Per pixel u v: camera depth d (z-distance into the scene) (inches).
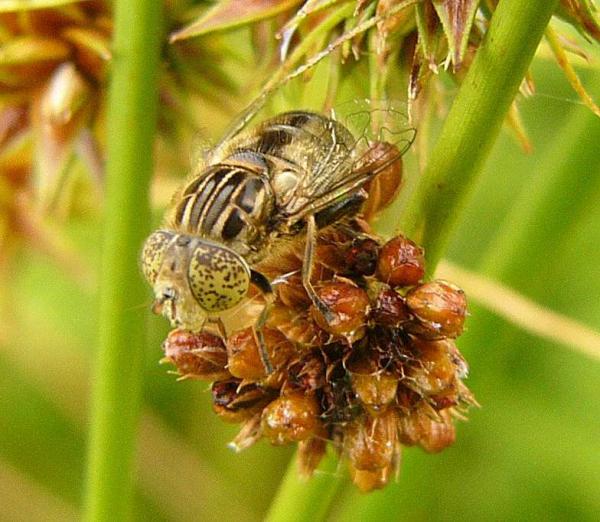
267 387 2.0
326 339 1.9
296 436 1.9
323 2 2.0
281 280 2.0
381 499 2.6
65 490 3.6
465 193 1.9
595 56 2.2
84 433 3.6
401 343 1.9
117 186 2.2
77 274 3.0
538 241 2.4
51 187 2.6
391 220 2.8
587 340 2.4
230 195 2.0
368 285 1.9
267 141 2.1
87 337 3.6
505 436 3.3
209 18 2.2
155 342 3.4
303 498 2.2
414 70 1.9
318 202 2.0
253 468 3.5
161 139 2.6
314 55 2.1
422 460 2.6
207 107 2.7
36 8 2.6
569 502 3.2
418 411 2.0
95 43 2.6
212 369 2.0
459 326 1.9
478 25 2.0
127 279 2.2
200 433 3.5
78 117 2.7
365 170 2.0
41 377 3.6
